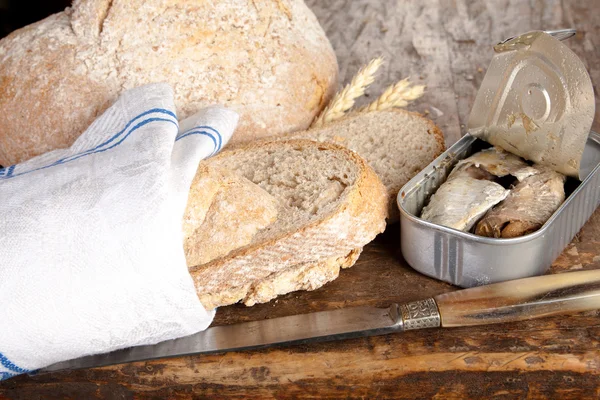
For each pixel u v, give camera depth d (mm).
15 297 642
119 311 653
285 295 723
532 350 671
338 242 705
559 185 718
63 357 667
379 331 680
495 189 711
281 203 728
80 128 792
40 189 679
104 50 794
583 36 1044
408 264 734
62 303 644
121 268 647
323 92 852
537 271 703
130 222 651
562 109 706
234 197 702
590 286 680
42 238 650
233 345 683
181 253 653
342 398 674
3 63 812
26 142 804
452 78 986
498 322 682
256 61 811
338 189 726
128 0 796
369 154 807
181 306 663
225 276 688
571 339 676
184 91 799
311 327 688
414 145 819
